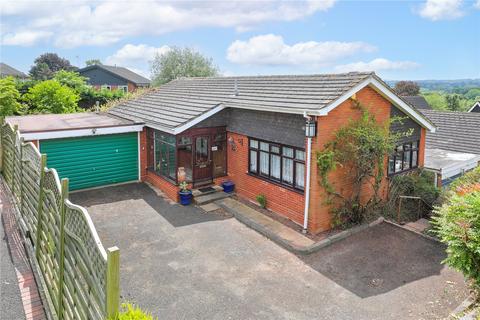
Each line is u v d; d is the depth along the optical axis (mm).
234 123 14648
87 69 54969
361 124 11727
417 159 15164
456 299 8273
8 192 13211
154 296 8266
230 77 18688
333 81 12266
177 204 14016
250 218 12500
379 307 8023
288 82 14172
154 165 16188
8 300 7285
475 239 6773
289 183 12414
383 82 12000
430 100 65625
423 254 10383
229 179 15422
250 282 8930
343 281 9031
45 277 7289
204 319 7535
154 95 20734
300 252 10344
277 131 12461
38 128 14516
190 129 14180
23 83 30531
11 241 9750
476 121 21297
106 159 15891
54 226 6332
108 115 19047
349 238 11359
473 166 16922
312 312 7836
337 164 11477
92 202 14094
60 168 14891
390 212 13203
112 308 4203
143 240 11023
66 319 5938
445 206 7738
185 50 48094
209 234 11523
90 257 4676
